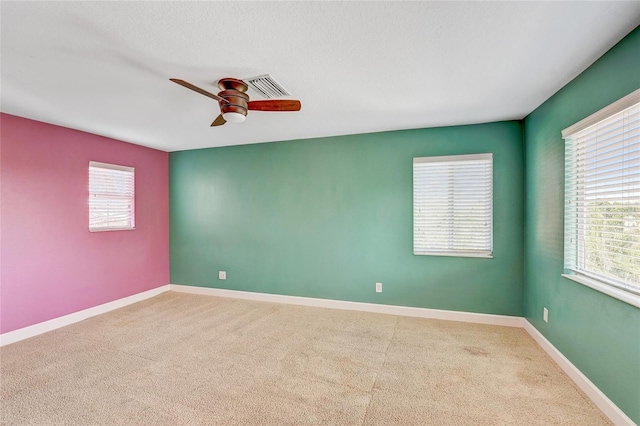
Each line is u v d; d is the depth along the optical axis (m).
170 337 2.99
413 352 2.65
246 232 4.35
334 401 1.99
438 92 2.45
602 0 1.37
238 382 2.21
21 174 3.01
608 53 1.81
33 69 2.01
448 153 3.41
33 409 1.91
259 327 3.24
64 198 3.38
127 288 4.10
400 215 3.62
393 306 3.65
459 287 3.41
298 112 2.94
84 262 3.57
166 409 1.91
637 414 1.60
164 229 4.68
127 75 2.10
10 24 1.51
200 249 4.62
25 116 2.99
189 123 3.24
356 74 2.11
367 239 3.75
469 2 1.38
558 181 2.43
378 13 1.45
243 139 4.03
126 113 2.90
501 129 3.24
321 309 3.84
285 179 4.13
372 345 2.79
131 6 1.38
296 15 1.46
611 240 1.88
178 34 1.62
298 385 2.17
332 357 2.57
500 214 3.26
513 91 2.43
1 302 2.86
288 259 4.13
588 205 2.12
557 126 2.44
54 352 2.69
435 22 1.53
